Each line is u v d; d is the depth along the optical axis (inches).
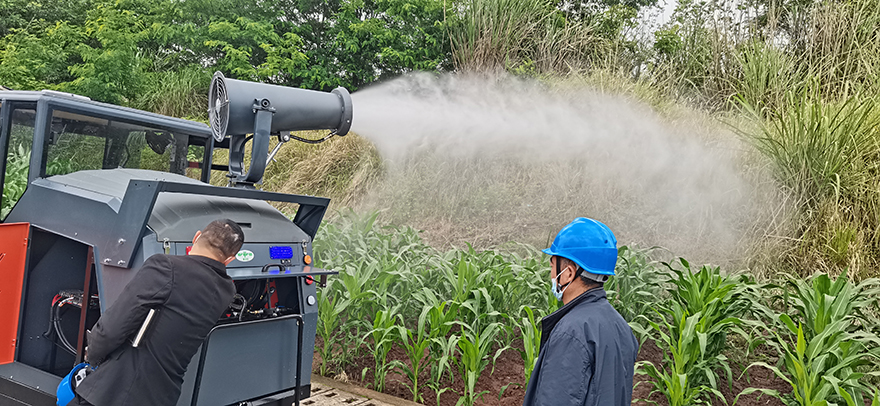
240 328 113.6
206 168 163.3
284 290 127.5
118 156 141.8
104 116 135.2
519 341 191.8
